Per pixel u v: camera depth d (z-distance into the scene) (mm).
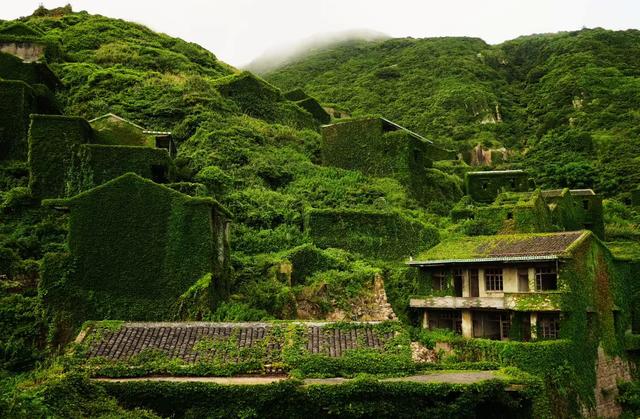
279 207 53906
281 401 19516
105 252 33469
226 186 54812
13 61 62156
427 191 68500
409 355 23453
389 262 51594
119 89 73000
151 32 102812
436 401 20078
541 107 127688
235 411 19438
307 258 44750
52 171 41531
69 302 32344
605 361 41062
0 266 34000
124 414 18141
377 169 67062
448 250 45438
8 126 47750
